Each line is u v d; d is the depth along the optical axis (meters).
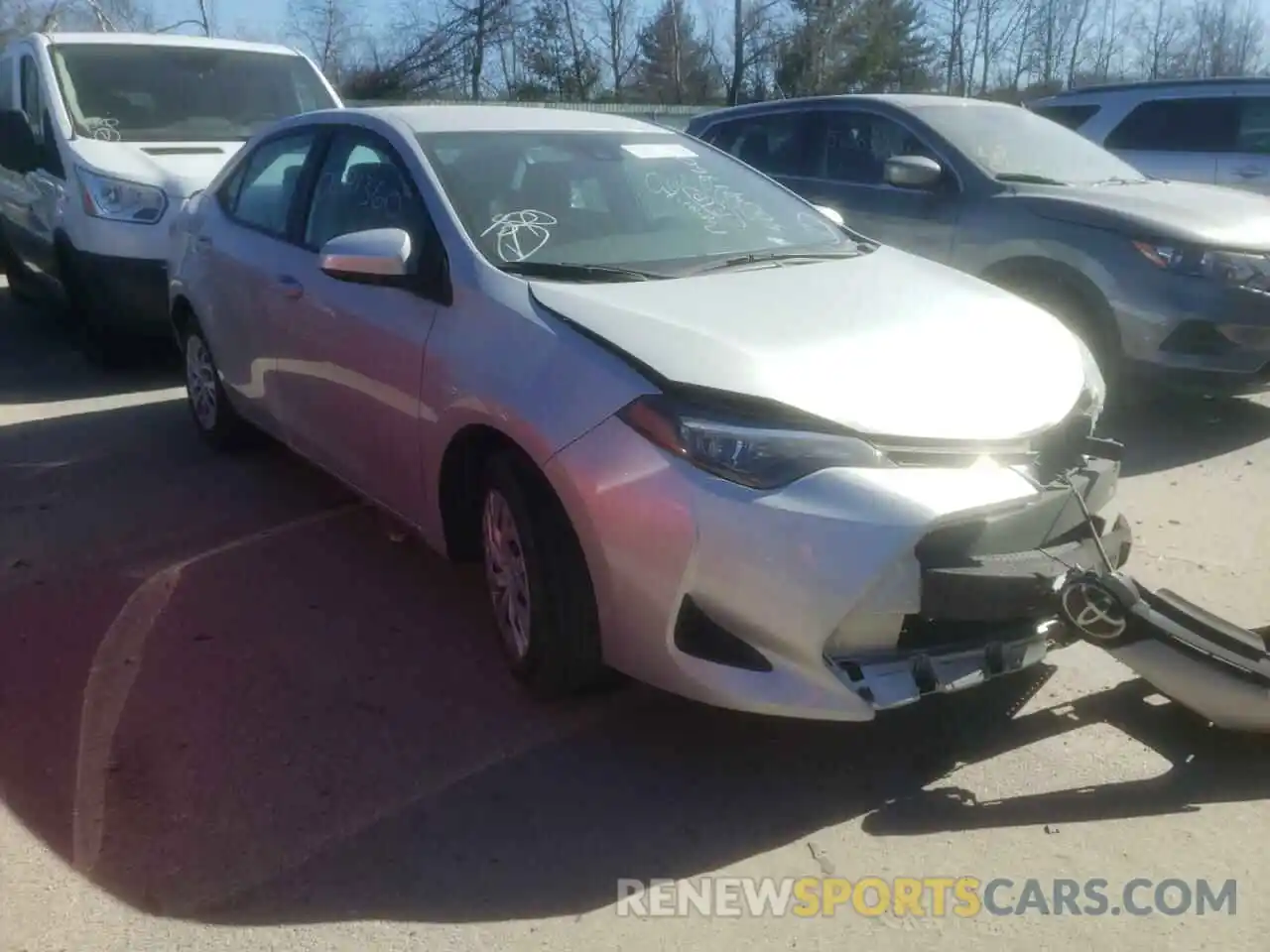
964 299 4.04
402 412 4.14
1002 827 3.21
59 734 3.66
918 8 38.31
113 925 2.86
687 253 4.32
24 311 10.28
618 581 3.31
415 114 4.80
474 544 4.16
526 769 3.47
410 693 3.88
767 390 3.21
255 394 5.45
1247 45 40.19
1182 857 3.09
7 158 8.54
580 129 4.87
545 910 2.91
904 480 3.14
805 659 3.15
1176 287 6.07
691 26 34.25
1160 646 3.37
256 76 9.05
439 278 4.06
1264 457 6.20
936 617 3.15
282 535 5.17
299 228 5.05
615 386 3.32
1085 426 3.67
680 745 3.58
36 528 5.27
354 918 2.88
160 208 7.58
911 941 2.81
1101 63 40.38
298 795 3.35
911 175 6.95
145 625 4.35
